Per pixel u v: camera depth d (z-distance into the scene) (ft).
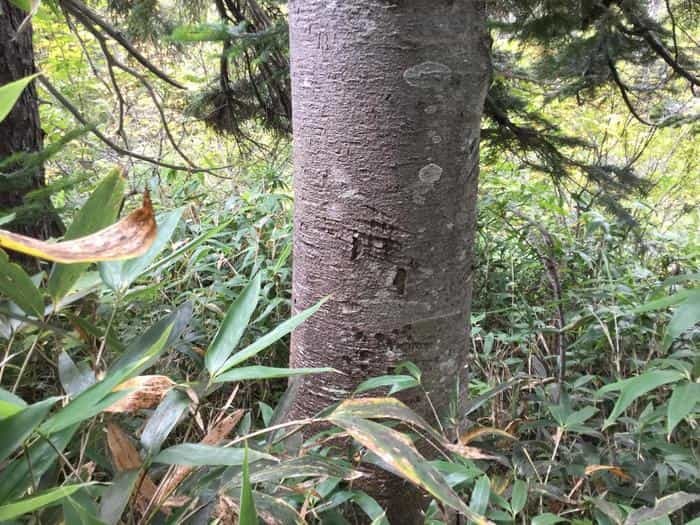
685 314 2.44
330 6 3.32
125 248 1.36
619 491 3.40
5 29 4.99
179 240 6.54
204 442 2.49
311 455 2.40
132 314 5.14
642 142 13.82
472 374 5.43
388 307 3.62
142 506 2.37
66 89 12.34
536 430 4.26
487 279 7.04
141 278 5.17
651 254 8.13
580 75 7.36
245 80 9.51
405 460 1.93
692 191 14.34
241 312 2.52
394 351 3.68
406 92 3.32
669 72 9.18
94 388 1.79
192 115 9.95
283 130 9.96
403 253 3.55
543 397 4.29
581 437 4.36
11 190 4.29
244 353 2.32
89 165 7.79
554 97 8.17
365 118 3.39
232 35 6.57
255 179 10.18
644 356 5.46
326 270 3.69
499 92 7.36
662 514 2.60
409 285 3.60
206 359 2.42
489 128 7.52
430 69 3.30
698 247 8.87
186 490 2.32
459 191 3.62
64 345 3.30
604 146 13.50
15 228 4.87
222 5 8.79
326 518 2.93
